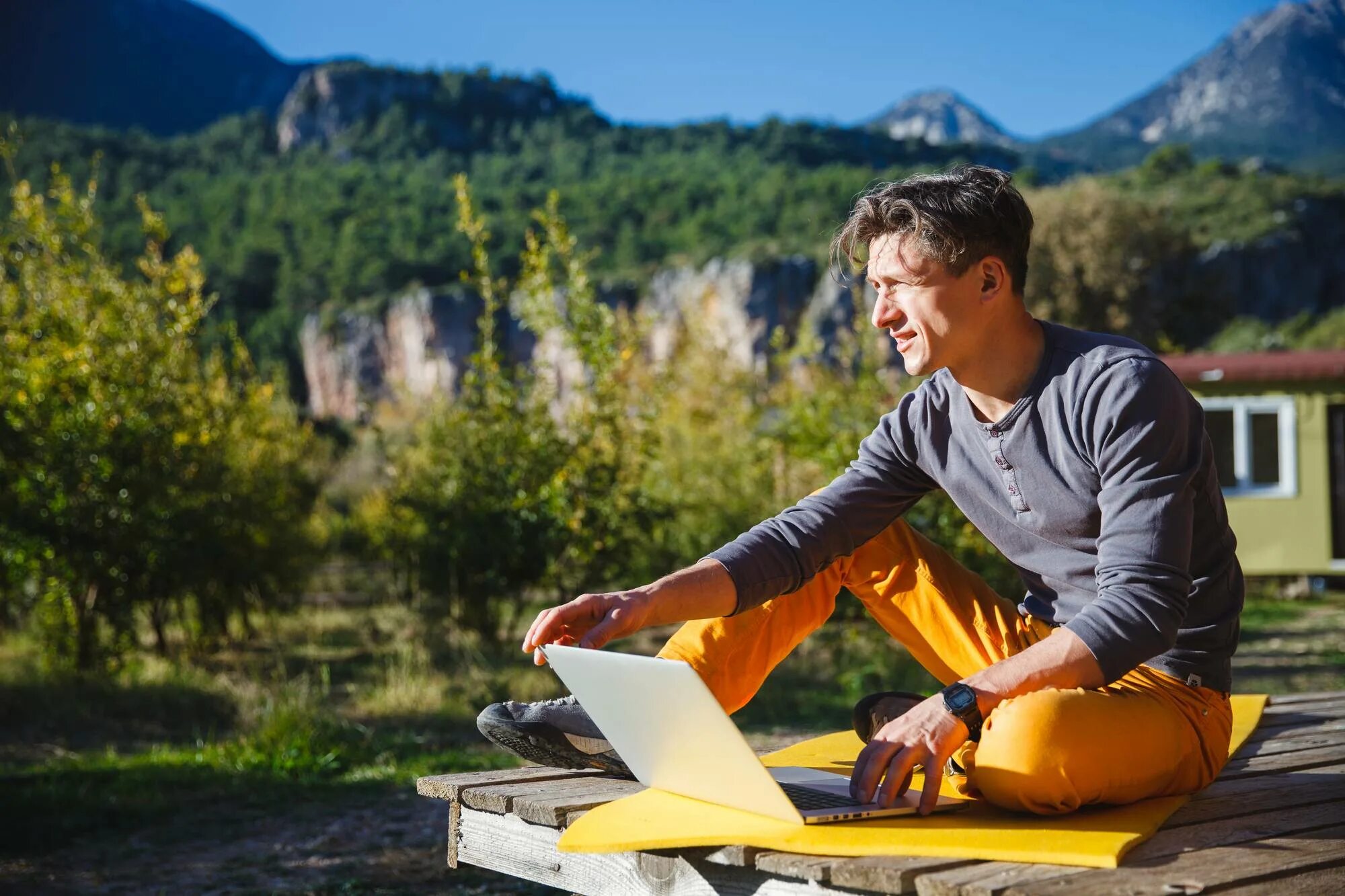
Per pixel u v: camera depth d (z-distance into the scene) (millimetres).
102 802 5031
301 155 141875
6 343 9492
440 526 10344
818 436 10953
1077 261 43312
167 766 5848
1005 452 2154
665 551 11070
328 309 88812
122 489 9086
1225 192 64688
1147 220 46781
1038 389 2098
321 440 16797
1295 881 1658
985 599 2350
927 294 2076
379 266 91062
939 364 2113
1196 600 2156
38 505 8875
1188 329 47500
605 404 10523
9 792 5195
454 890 3842
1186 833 1901
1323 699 3818
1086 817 1959
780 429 11570
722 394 14859
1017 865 1697
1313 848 1797
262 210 105188
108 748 6371
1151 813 1989
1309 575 14969
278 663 9227
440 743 6402
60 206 10156
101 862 4207
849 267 2271
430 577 10344
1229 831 1913
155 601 9492
